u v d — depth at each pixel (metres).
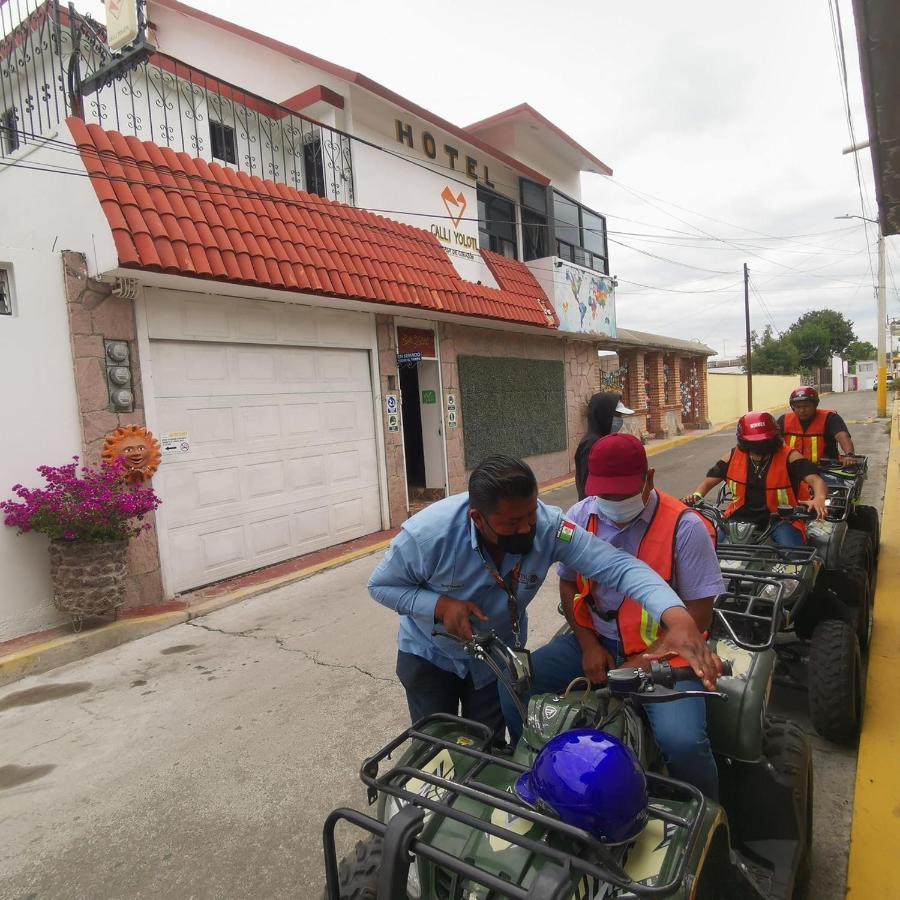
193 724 4.21
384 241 9.01
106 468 5.87
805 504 4.12
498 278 11.52
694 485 11.82
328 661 5.07
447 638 2.39
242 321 7.47
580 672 2.62
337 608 6.33
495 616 2.44
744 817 2.36
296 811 3.24
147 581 6.46
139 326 6.44
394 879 1.53
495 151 11.66
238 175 7.51
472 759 2.09
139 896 2.74
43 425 5.74
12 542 5.51
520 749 2.08
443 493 11.05
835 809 2.97
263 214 7.46
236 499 7.41
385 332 9.50
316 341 8.39
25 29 7.10
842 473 5.63
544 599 6.27
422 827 1.62
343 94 9.20
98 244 5.98
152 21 10.56
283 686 4.68
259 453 7.69
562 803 1.56
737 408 32.66
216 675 4.97
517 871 1.65
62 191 6.27
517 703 2.14
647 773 1.81
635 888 1.40
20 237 6.85
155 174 6.57
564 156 14.88
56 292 5.85
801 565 3.53
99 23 7.18
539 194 13.73
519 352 13.19
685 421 25.22
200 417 7.05
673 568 2.43
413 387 11.45
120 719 4.37
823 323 68.88
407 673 2.61
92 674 5.15
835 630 3.41
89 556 5.56
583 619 2.56
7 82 8.91
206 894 2.73
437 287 9.46
